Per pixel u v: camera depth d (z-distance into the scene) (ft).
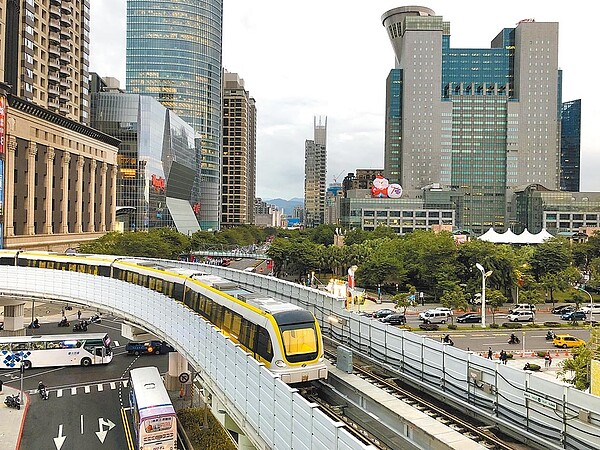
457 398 70.95
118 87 623.77
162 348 198.49
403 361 83.20
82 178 366.63
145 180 519.19
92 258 170.09
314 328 79.87
